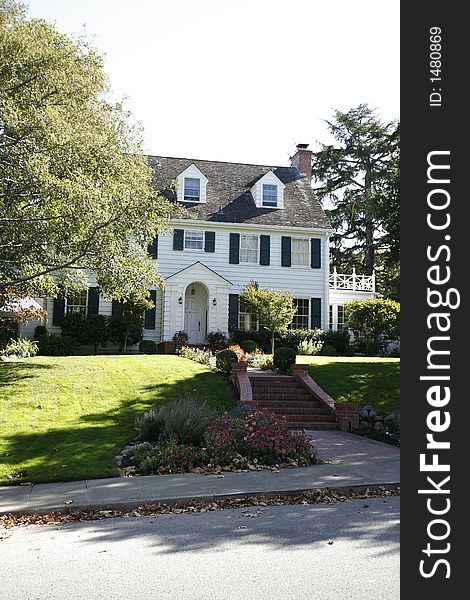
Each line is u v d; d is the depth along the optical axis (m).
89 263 16.94
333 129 44.22
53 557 5.59
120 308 27.48
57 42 17.89
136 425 12.19
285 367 19.44
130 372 17.83
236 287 28.88
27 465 9.70
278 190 30.92
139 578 4.91
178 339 26.53
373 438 13.44
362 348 28.83
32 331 26.36
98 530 6.64
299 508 7.61
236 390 16.70
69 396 14.69
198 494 8.09
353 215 43.47
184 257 28.52
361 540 5.95
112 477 9.35
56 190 14.94
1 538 6.41
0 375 16.20
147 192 17.11
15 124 14.98
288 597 4.43
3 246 16.19
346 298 31.25
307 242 30.28
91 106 18.11
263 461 10.35
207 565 5.21
